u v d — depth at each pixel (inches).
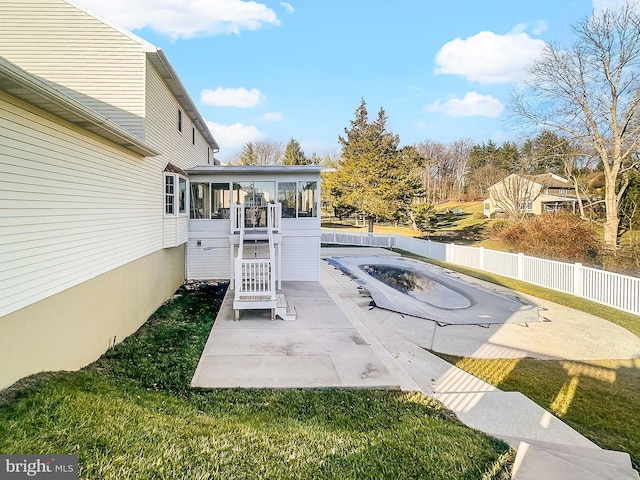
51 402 152.7
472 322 368.2
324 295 451.2
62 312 203.0
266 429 159.0
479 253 680.4
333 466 133.9
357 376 224.8
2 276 154.3
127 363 238.2
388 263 753.6
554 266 517.0
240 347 271.7
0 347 152.9
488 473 135.8
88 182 234.4
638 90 729.6
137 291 325.4
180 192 475.8
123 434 140.2
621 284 418.6
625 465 151.3
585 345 310.3
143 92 342.6
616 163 764.6
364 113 1513.3
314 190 530.6
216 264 536.4
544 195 1245.7
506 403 207.9
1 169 154.6
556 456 149.2
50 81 334.3
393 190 1229.7
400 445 151.1
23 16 330.6
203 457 132.6
